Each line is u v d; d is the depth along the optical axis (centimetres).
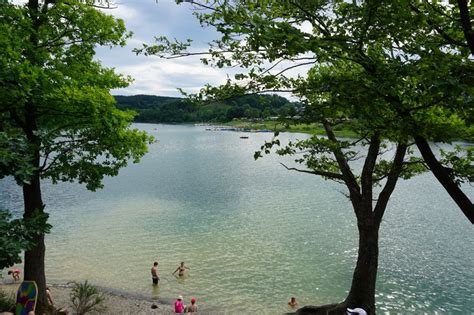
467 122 557
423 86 543
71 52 1502
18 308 1363
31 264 1544
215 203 4381
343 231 3331
